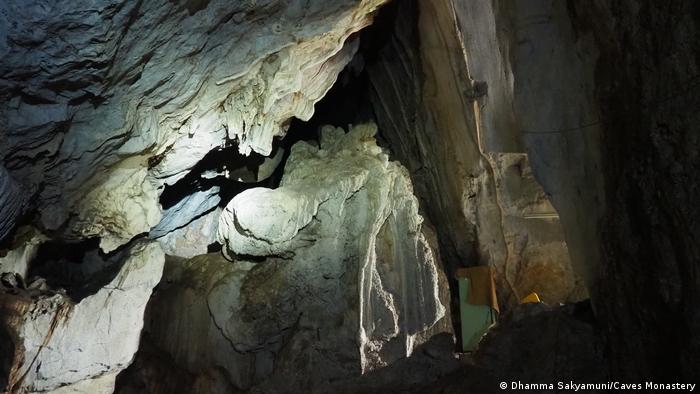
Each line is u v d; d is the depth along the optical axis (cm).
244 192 660
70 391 508
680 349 323
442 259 898
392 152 904
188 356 646
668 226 328
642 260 358
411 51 805
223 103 597
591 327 439
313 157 732
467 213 834
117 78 455
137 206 606
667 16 325
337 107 899
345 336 641
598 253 425
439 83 771
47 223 518
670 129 321
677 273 325
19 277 504
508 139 580
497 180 812
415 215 726
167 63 489
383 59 848
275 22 525
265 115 621
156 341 654
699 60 306
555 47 446
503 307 839
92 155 502
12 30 365
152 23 438
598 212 421
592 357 425
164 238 817
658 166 330
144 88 494
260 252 664
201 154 643
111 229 596
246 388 637
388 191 696
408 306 702
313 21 542
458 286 852
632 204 361
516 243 842
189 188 798
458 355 587
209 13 476
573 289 831
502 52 518
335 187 668
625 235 374
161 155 600
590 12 398
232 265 687
